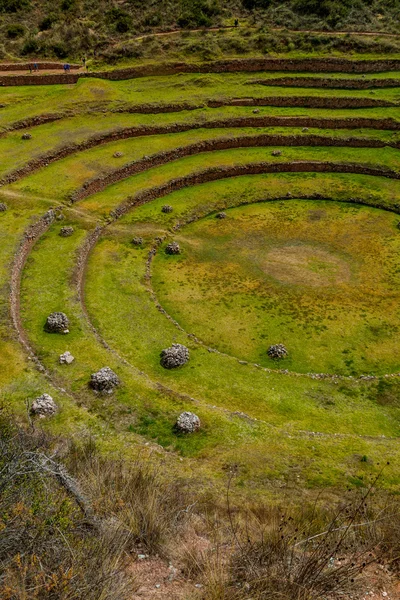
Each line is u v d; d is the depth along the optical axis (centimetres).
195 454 1852
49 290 2986
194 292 3203
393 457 1866
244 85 5656
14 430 1440
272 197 4322
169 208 4016
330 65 5838
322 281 3316
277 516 1408
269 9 6744
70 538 1055
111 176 4247
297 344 2772
